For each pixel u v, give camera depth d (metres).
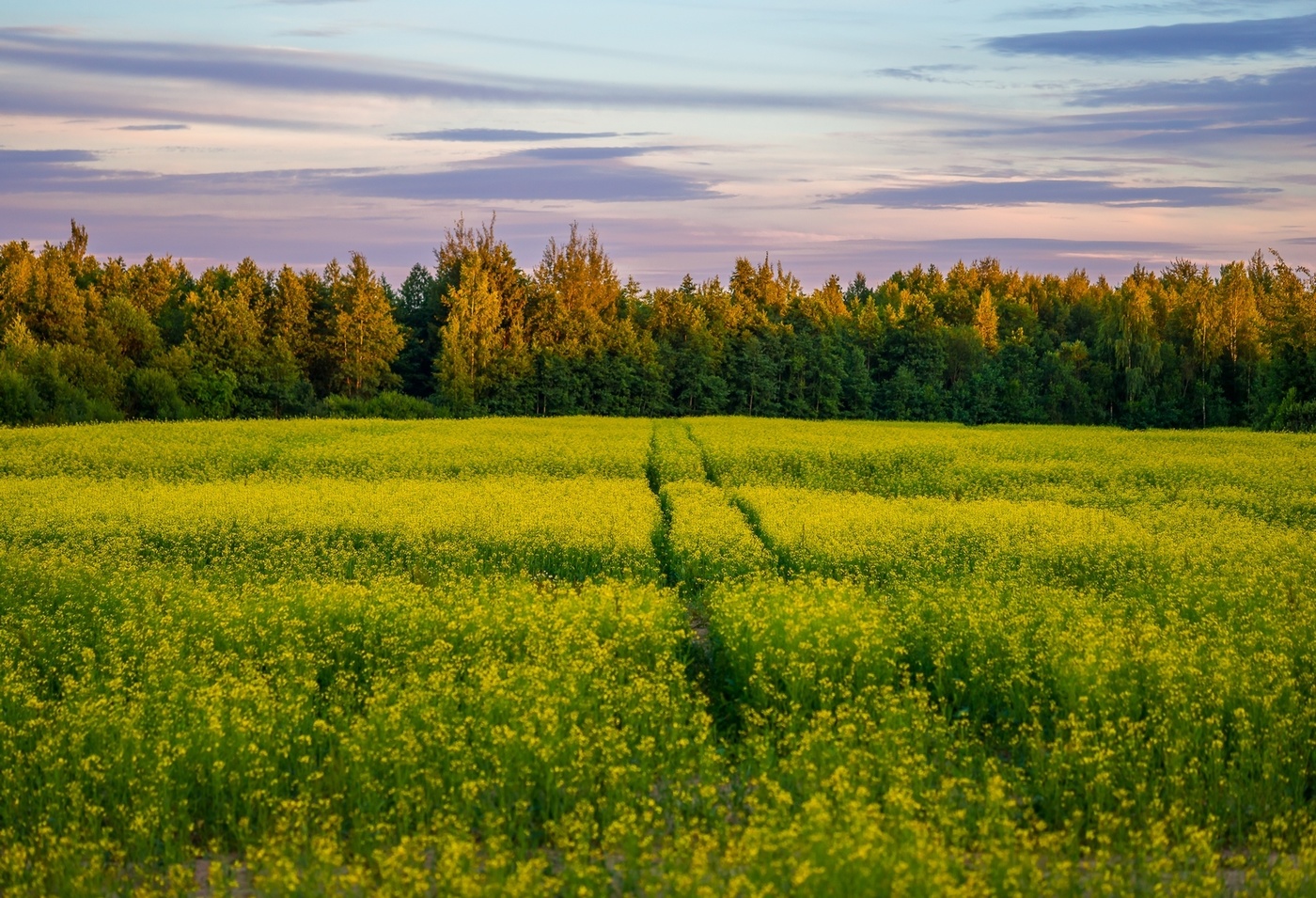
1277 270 76.75
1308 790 9.52
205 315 76.38
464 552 19.59
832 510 25.05
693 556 19.02
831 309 115.44
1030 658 12.19
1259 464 36.66
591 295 97.19
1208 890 6.88
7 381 60.00
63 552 19.38
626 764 9.42
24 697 11.15
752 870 6.93
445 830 7.92
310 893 7.05
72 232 101.12
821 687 11.34
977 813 8.44
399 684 11.60
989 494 30.45
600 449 39.91
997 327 120.94
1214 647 12.28
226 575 18.03
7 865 7.62
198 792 9.28
